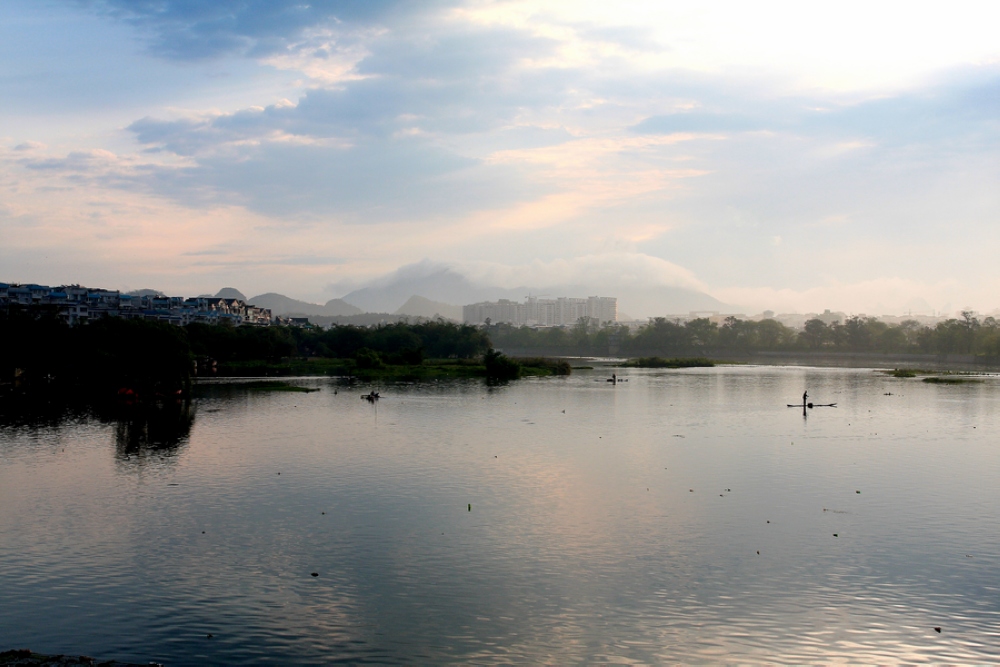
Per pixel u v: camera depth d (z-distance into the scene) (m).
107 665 27.39
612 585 35.44
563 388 140.12
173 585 35.34
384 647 29.30
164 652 28.86
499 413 98.62
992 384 152.00
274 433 79.88
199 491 52.91
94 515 46.81
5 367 132.12
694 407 106.81
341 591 34.66
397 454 67.19
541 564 38.12
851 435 79.38
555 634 30.42
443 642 29.69
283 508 48.31
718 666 27.98
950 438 77.56
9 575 36.69
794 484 55.47
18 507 48.62
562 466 61.81
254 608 32.84
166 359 118.38
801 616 32.16
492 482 55.75
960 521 45.78
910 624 31.45
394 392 129.62
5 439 75.38
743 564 38.25
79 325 145.88
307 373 180.00
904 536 42.84
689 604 33.34
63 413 96.50
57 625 31.23
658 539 42.09
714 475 58.53
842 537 42.59
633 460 64.50
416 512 47.38
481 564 38.06
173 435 78.25
